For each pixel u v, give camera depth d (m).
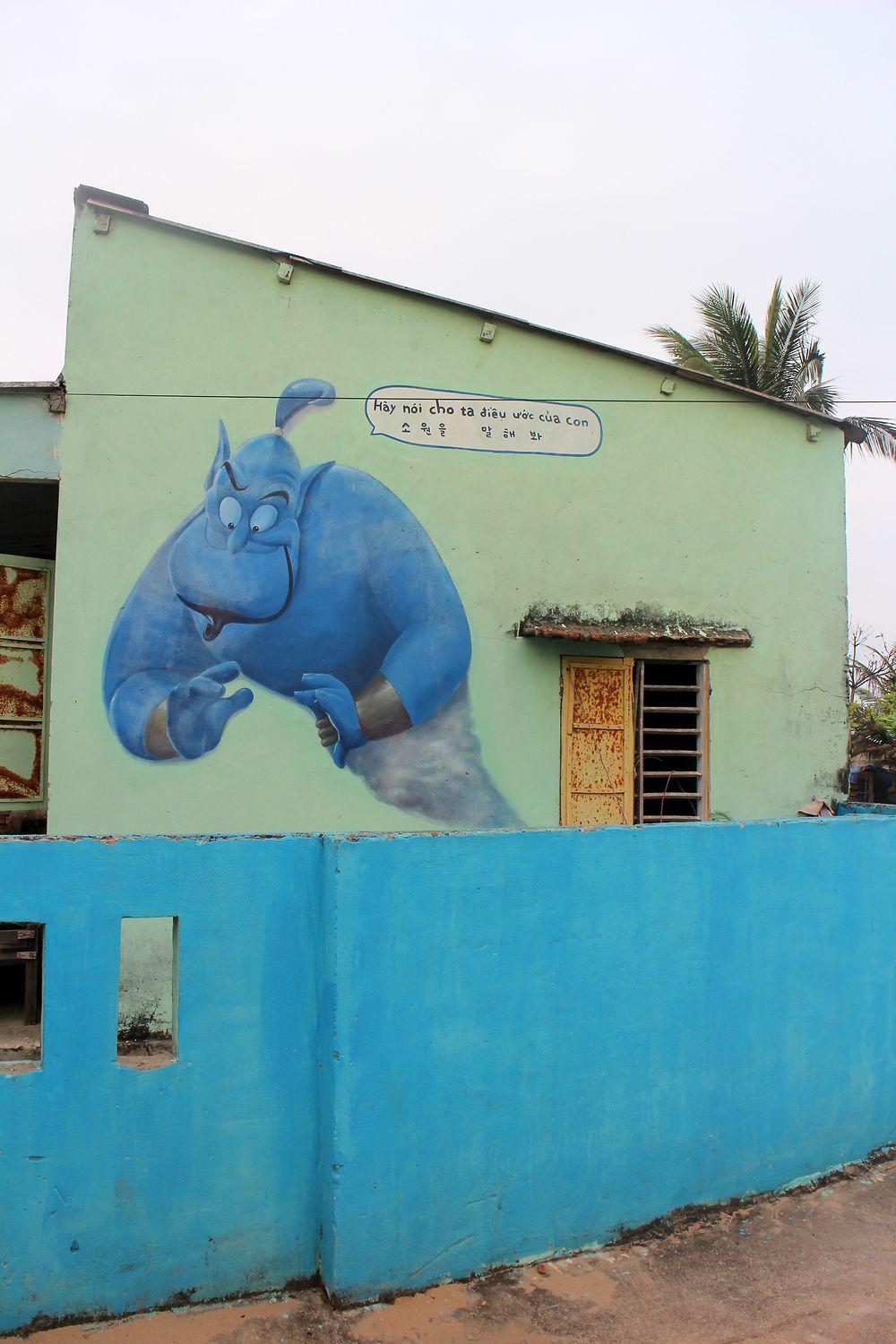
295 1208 3.58
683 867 4.49
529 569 7.16
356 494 6.83
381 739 6.77
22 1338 3.18
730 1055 4.62
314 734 6.64
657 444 7.54
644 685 7.39
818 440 7.95
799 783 7.68
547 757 7.11
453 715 6.93
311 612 6.69
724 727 7.54
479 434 7.11
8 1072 3.23
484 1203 3.82
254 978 3.54
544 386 7.28
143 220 6.54
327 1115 3.54
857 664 21.61
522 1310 3.61
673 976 4.43
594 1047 4.15
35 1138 3.23
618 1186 4.20
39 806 6.82
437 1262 3.69
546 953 4.02
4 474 6.31
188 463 6.54
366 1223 3.54
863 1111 5.22
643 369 7.52
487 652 7.03
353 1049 3.52
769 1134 4.76
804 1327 3.64
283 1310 3.45
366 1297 3.52
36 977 5.53
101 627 6.34
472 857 3.84
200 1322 3.35
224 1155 3.48
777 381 21.19
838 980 5.13
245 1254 3.51
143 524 6.45
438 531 6.98
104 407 6.44
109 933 3.35
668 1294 3.81
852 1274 4.04
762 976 4.77
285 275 6.73
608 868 4.23
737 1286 3.91
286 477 6.71
